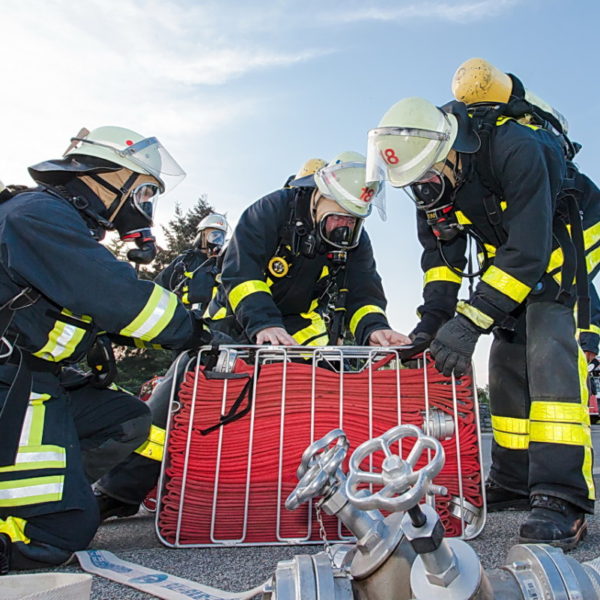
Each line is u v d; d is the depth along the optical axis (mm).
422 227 3051
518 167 2309
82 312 2049
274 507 2256
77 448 2051
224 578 1756
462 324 2258
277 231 3076
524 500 2947
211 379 2354
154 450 2680
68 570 1905
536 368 2285
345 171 2889
